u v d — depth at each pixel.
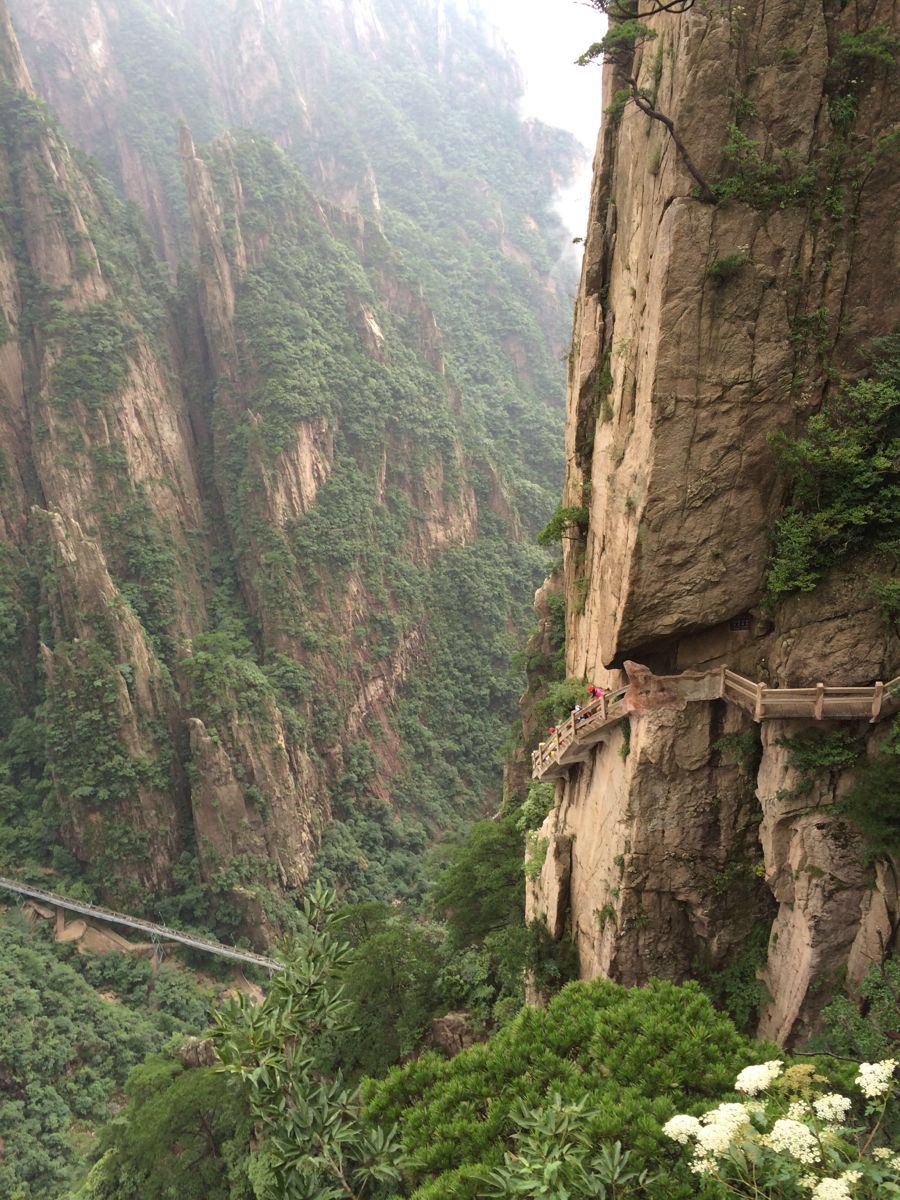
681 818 20.05
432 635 107.38
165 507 95.81
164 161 153.00
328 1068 27.42
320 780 86.25
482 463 126.06
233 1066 12.33
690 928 20.62
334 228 131.00
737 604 19.34
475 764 101.62
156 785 74.12
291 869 76.12
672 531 19.17
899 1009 15.83
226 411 103.44
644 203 21.42
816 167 18.17
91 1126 51.97
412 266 158.88
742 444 18.77
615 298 25.48
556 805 27.73
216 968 67.81
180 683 80.62
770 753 18.89
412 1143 13.41
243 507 97.69
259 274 108.94
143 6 178.62
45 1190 46.91
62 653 75.12
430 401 120.19
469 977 29.42
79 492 88.69
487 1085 14.24
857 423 18.31
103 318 94.25
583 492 27.95
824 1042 17.02
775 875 18.83
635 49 22.66
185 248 144.88
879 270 18.31
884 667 18.05
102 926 68.94
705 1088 13.25
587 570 27.78
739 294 18.39
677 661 20.48
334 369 108.06
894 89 18.02
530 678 50.59
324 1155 11.66
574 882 24.34
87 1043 56.28
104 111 155.12
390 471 111.75
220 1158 34.06
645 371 19.75
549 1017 15.60
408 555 108.50
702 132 18.25
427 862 67.81
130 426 93.44
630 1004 15.21
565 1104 12.84
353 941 31.50
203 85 176.75
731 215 18.30
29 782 76.88
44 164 94.81
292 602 92.75
